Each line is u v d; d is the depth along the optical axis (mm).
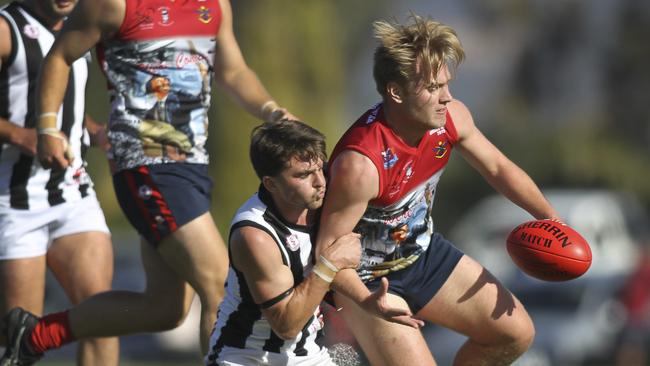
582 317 48094
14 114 20219
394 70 16594
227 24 19719
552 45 115188
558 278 18188
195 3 18766
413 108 16703
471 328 18641
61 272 20734
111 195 88250
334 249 16469
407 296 18422
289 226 16766
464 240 62781
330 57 86500
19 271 20344
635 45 110250
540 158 96750
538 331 47656
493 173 18672
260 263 16344
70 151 18812
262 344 17031
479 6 128000
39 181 20422
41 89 18594
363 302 16438
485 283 18500
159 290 19609
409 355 17828
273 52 84000
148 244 19531
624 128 107250
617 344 48031
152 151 18688
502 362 19094
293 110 83812
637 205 91500
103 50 18688
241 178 81438
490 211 66312
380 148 16891
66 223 20672
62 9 20188
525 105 110312
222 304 17469
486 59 127875
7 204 20297
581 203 60562
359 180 16719
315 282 16375
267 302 16359
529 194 18688
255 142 16422
